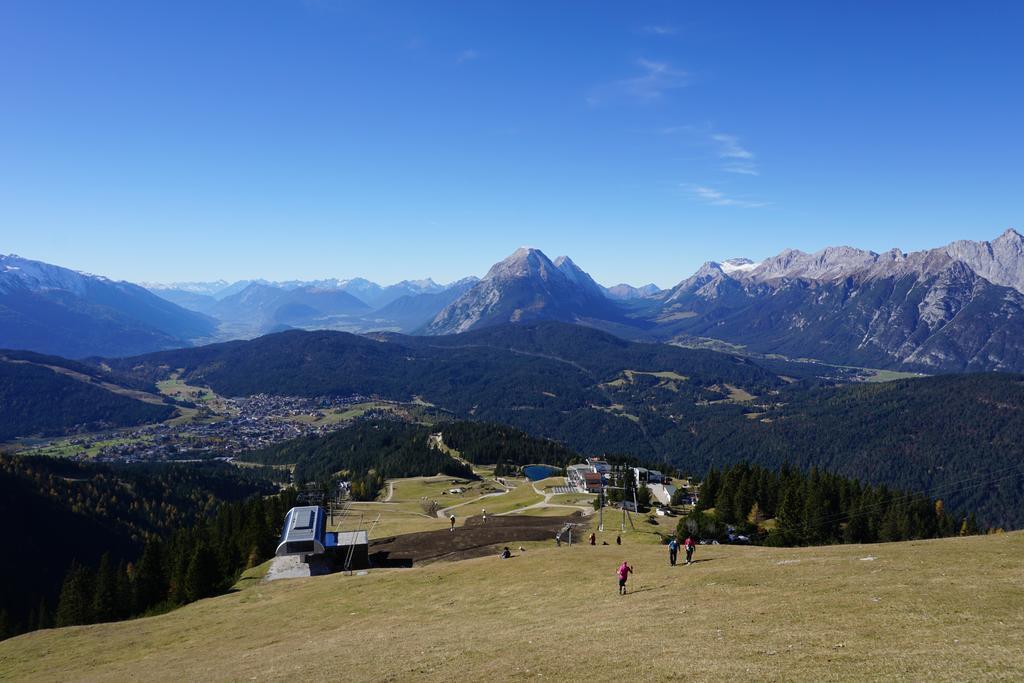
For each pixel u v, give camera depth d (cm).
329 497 14838
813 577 4319
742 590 4228
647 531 10581
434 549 9412
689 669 2653
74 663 5319
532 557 6812
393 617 5216
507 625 4275
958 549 4869
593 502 15075
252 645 4947
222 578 9569
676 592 4484
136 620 6938
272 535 11588
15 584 16062
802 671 2447
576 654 3169
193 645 5366
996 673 2205
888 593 3606
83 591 10250
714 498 14475
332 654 4041
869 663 2456
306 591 6988
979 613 3039
